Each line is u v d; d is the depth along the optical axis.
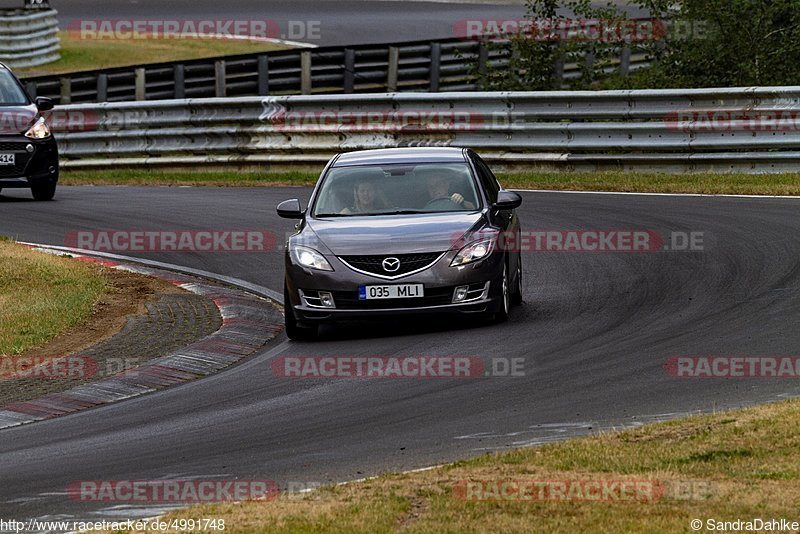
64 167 83.00
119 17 133.50
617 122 68.75
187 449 27.48
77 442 28.86
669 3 78.31
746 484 21.33
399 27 128.38
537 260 49.25
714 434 24.64
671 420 26.25
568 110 69.75
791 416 25.45
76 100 94.06
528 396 30.23
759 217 54.38
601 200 61.41
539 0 84.06
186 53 121.69
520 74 88.81
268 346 39.00
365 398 31.22
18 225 60.34
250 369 35.69
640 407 28.39
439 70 102.50
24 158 66.50
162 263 52.19
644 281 44.12
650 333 36.34
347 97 75.12
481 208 40.56
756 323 36.56
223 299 44.88
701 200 59.84
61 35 130.50
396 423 28.53
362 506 21.11
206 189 72.25
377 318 38.03
